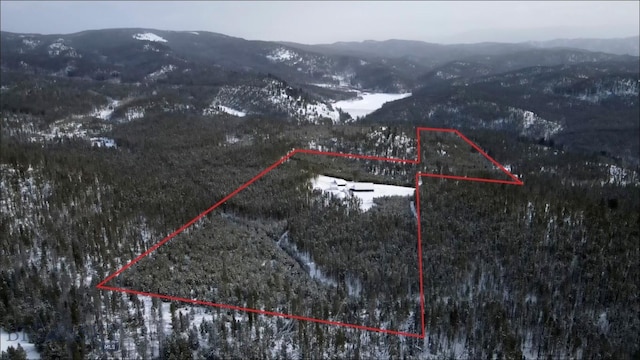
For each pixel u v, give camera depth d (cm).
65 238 9575
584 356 8644
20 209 10456
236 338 7744
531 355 8975
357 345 8338
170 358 7012
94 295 8006
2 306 7331
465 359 8706
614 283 9925
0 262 8425
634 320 9250
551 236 11519
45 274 8412
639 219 12912
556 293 10038
